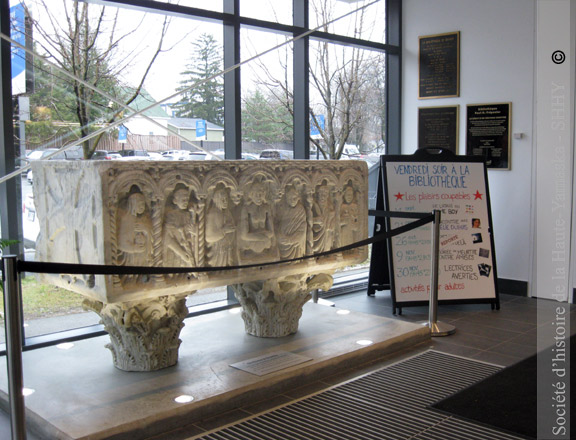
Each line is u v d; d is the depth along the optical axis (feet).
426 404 9.69
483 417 9.15
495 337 13.51
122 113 13.25
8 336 7.06
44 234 10.62
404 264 15.70
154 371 10.48
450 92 18.47
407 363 11.71
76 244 9.80
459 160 16.70
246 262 11.11
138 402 9.14
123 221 9.39
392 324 13.48
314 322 13.67
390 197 15.94
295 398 10.04
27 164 11.75
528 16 16.89
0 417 9.39
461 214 16.24
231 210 10.86
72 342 12.09
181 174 9.99
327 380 10.85
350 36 18.01
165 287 9.95
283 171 11.55
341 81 18.11
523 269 17.51
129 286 9.53
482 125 17.88
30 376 10.23
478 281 15.97
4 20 11.26
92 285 9.64
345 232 12.87
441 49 18.54
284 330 12.51
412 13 19.12
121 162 9.27
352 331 12.94
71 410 8.84
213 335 12.64
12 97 11.60
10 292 7.00
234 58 14.67
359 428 8.86
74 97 12.53
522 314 15.55
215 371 10.50
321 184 12.34
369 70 18.95
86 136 11.66
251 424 9.04
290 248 11.75
